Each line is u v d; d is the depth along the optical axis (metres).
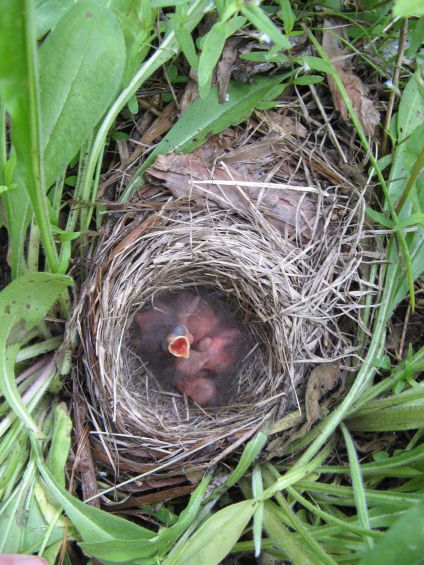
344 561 0.20
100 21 0.17
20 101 0.14
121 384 0.23
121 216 0.22
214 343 0.26
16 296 0.18
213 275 0.24
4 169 0.18
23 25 0.12
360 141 0.24
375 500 0.20
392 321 0.24
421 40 0.20
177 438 0.22
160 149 0.22
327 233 0.23
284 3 0.19
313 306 0.23
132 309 0.24
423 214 0.20
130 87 0.21
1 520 0.19
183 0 0.17
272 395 0.23
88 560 0.22
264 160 0.23
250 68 0.22
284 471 0.23
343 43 0.24
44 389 0.21
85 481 0.21
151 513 0.22
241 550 0.21
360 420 0.23
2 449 0.20
